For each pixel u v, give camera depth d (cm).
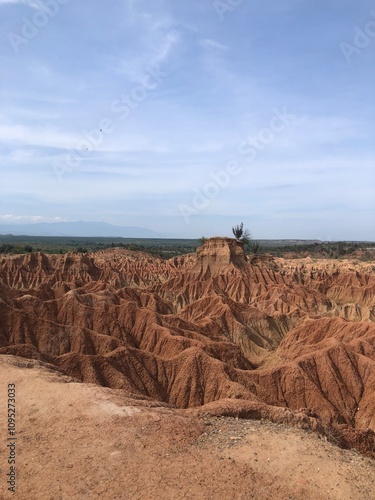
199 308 9006
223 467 1873
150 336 6175
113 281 12912
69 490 1689
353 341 5631
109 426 2189
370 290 11738
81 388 2722
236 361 5750
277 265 15562
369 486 1825
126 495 1659
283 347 6956
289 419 2733
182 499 1639
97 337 5591
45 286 8538
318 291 12325
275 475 1842
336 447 2212
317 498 1709
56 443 2033
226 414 2606
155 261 18375
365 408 4506
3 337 5394
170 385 4738
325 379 4791
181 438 2116
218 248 12181
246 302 10838
